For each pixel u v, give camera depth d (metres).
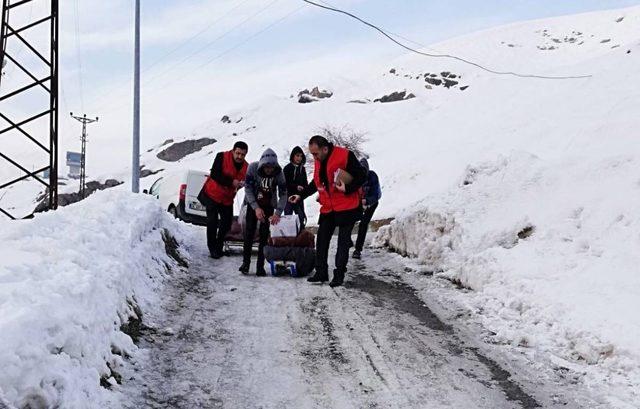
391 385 4.45
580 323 5.33
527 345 5.45
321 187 7.51
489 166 10.16
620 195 7.37
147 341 5.03
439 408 4.09
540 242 7.29
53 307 3.60
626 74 27.94
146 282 6.19
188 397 4.08
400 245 10.39
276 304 6.52
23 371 2.99
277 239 7.98
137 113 17.48
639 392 4.31
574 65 40.25
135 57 17.59
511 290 6.53
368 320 6.07
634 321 5.04
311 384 4.41
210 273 8.05
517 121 28.36
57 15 9.77
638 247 6.30
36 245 4.97
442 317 6.33
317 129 64.75
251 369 4.64
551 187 8.66
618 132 19.73
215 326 5.64
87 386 3.55
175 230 9.40
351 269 8.92
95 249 5.46
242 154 8.98
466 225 8.72
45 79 9.67
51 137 9.67
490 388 4.47
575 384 4.57
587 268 6.29
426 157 30.88
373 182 9.79
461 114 42.34
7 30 9.55
